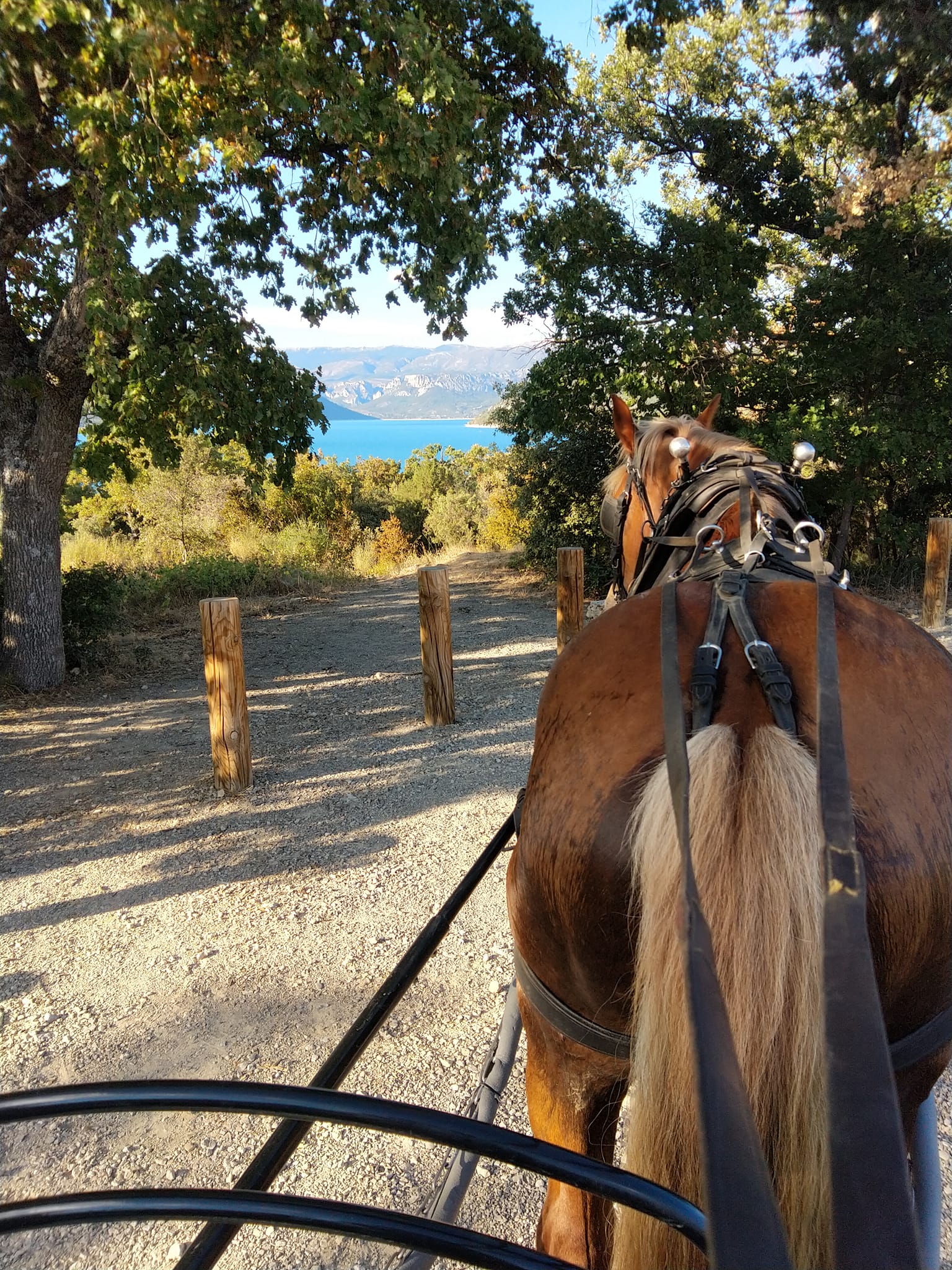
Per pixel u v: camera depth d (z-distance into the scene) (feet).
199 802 18.47
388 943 12.69
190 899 14.26
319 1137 9.25
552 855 4.51
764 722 4.29
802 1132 3.56
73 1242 8.04
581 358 39.47
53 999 11.60
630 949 4.25
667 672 4.54
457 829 16.57
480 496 93.71
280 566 57.21
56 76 20.52
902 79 41.47
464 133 22.76
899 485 41.65
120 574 44.16
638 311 40.60
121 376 25.04
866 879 3.87
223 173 25.43
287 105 19.61
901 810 4.17
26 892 14.78
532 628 37.35
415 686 27.89
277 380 27.84
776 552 5.93
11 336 27.40
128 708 26.94
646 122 47.14
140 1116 9.61
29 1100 3.88
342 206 28.91
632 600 5.57
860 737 4.37
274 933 13.09
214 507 72.33
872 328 35.29
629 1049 4.54
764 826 3.76
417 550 92.27
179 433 29.17
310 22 19.19
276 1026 10.86
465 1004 11.19
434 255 25.49
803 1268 3.55
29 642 28.94
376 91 20.76
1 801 19.17
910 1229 2.64
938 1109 9.25
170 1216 3.80
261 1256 7.81
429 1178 8.61
